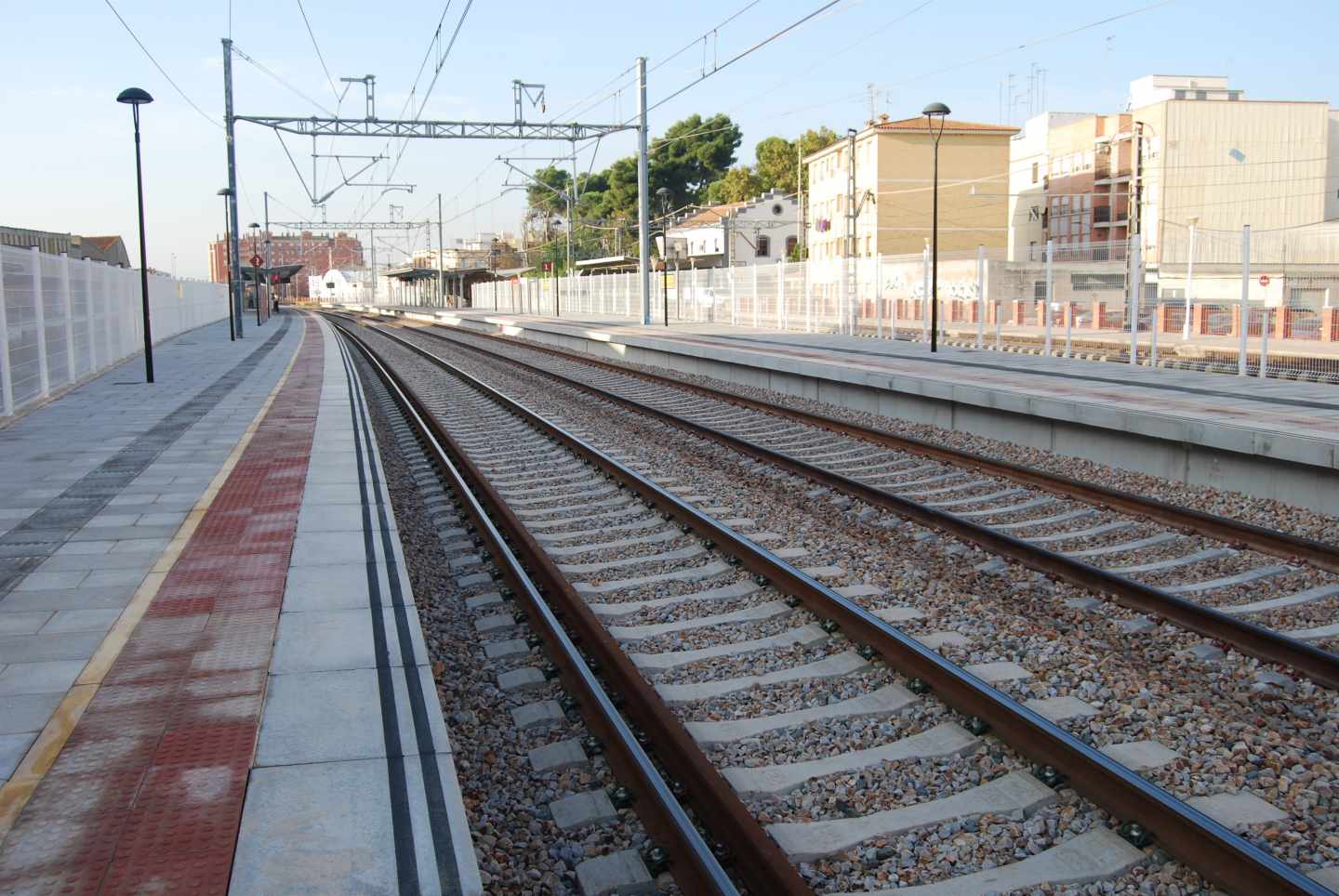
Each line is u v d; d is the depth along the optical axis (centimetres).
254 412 1638
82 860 353
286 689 504
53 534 820
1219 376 1638
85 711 477
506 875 399
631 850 408
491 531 862
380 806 392
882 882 388
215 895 334
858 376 1742
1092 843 400
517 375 2531
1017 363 1919
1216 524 841
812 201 7081
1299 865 384
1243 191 5672
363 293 14838
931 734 496
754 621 668
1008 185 6159
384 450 1427
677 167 9156
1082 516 939
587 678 541
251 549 774
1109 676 548
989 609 658
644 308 3978
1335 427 1044
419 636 581
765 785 455
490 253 12119
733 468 1186
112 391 1959
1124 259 2627
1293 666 559
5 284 1524
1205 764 456
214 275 16438
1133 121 5850
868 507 965
